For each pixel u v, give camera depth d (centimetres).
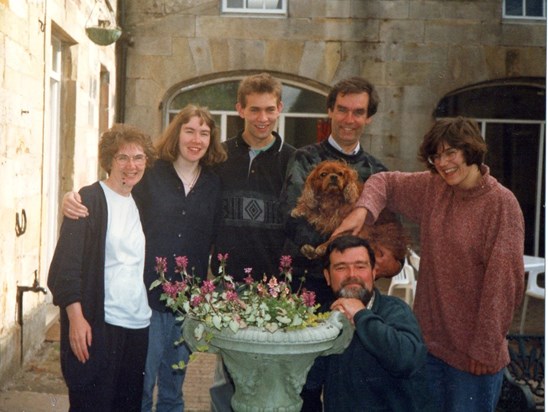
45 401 392
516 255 283
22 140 450
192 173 326
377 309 281
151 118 559
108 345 295
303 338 248
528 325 489
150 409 323
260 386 255
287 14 543
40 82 487
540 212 591
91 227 294
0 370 404
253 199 332
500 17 536
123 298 296
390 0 533
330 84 543
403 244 331
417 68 534
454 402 292
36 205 486
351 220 308
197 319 261
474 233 289
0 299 410
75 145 571
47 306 543
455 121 290
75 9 557
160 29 554
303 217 322
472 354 284
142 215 320
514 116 566
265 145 336
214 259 335
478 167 289
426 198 307
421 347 268
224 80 555
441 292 294
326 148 333
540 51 537
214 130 325
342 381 281
